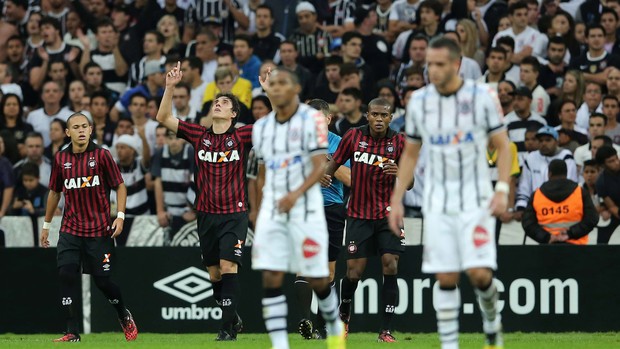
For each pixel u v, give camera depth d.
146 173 52.19
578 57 55.88
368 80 55.72
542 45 56.41
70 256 37.03
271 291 24.92
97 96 55.53
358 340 38.03
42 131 57.19
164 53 59.66
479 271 23.08
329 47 59.19
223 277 36.75
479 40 58.19
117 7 62.56
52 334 45.56
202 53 58.12
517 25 56.62
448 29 57.75
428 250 23.67
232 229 36.53
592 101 53.09
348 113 49.97
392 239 36.84
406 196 49.47
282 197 24.56
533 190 48.66
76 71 60.75
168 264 45.22
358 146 36.88
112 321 45.53
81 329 45.50
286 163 24.78
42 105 60.56
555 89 54.59
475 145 23.38
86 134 36.78
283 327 24.86
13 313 45.88
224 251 36.41
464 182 23.39
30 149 54.00
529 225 44.47
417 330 44.00
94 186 36.88
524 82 53.25
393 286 37.00
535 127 49.62
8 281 45.97
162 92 57.59
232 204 36.53
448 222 23.47
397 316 44.09
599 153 46.81
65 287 37.00
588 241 46.84
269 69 32.62
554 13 58.88
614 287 43.66
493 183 47.75
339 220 38.91
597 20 59.31
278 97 24.53
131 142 51.59
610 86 53.44
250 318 44.62
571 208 43.75
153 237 47.62
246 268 44.75
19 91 59.56
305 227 24.62
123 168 51.72
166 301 45.16
